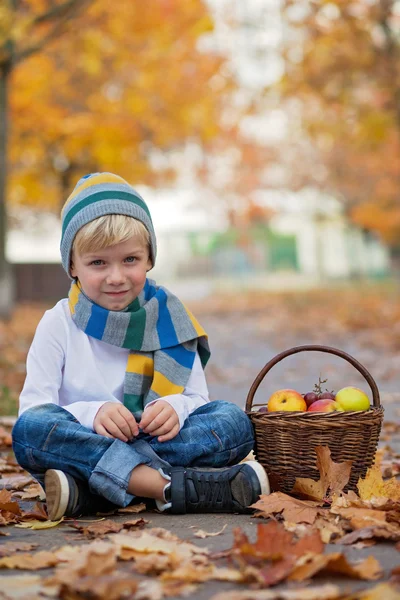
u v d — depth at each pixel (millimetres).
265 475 2904
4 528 2850
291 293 31453
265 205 40312
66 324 3268
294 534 2621
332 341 12547
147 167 23438
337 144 33688
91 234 3143
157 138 21906
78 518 2963
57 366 3223
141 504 3047
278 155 36844
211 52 21297
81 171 23156
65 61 19516
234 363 9867
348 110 21234
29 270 28219
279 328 15492
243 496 2887
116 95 20484
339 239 49688
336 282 46281
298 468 3111
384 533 2533
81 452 2969
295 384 7734
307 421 3084
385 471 3770
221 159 35719
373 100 20672
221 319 19766
